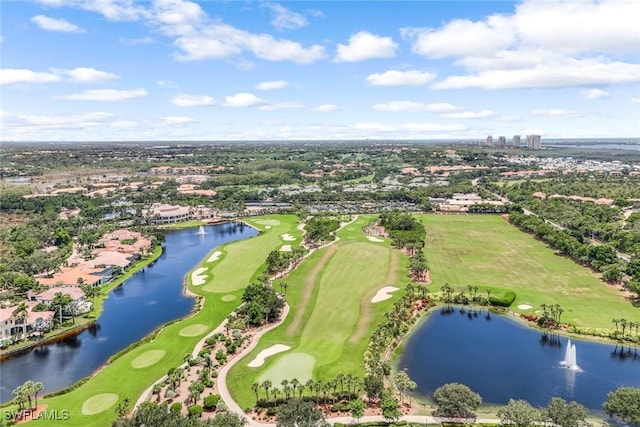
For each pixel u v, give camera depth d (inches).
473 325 5019.7
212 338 4505.4
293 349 4328.3
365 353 4180.6
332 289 5900.6
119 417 3120.1
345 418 3319.4
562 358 4279.0
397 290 5831.7
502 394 3690.9
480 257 7514.8
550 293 5846.5
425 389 3754.9
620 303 5477.4
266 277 6151.6
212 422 2913.4
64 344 4768.7
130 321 5324.8
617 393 3228.3
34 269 6939.0
